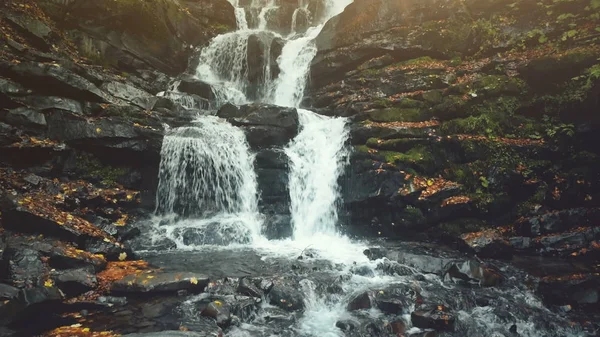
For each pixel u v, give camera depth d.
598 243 8.23
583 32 10.70
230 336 5.32
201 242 9.06
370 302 6.25
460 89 11.16
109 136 9.44
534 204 9.37
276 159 10.27
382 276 7.36
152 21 14.55
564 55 9.79
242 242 9.30
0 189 7.49
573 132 9.41
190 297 6.21
